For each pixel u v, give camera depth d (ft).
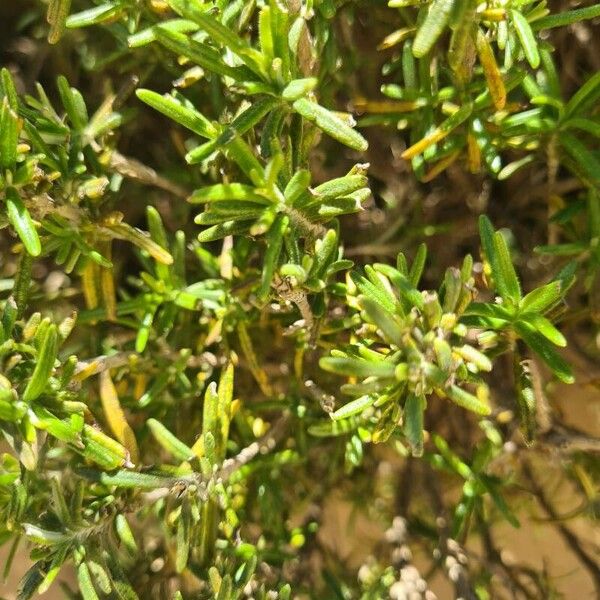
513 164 0.64
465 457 0.78
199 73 0.59
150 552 0.76
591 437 0.64
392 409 0.46
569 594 0.98
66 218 0.55
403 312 0.47
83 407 0.48
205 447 0.53
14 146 0.46
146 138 0.85
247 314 0.69
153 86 0.80
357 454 0.63
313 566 0.78
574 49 0.73
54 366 0.49
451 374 0.44
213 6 0.51
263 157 0.47
